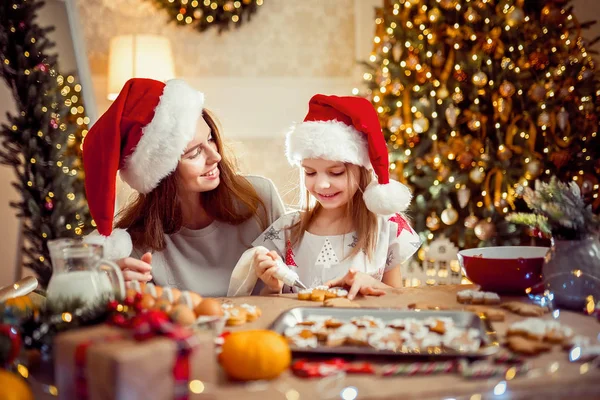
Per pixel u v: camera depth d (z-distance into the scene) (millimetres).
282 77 3982
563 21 3137
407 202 1668
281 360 827
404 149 3230
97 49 3811
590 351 860
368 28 3938
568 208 1090
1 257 2967
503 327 1032
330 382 807
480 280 1272
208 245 1794
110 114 1571
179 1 3785
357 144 1621
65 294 948
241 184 1823
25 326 938
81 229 2863
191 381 785
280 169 4000
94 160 1556
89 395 750
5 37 2730
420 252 3133
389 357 897
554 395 786
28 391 764
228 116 3951
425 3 3291
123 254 1596
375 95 3371
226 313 1096
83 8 3783
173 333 774
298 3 3961
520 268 1230
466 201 3049
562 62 3045
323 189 1634
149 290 1077
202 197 1802
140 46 3410
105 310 902
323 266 1731
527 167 2984
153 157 1603
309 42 3988
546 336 938
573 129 3062
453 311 1060
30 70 2764
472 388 778
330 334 953
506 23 3061
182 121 1594
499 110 3020
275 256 1484
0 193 3004
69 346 772
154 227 1743
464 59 3131
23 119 2756
